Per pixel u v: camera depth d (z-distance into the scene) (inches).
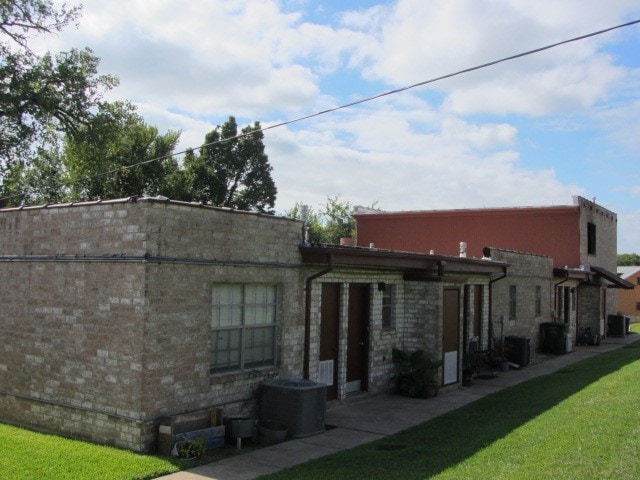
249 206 1752.0
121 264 361.4
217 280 392.8
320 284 487.2
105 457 334.3
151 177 1524.4
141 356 346.9
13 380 422.6
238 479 311.3
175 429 361.7
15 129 1030.4
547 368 779.4
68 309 390.3
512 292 845.8
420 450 363.9
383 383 564.4
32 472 305.7
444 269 601.9
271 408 413.4
